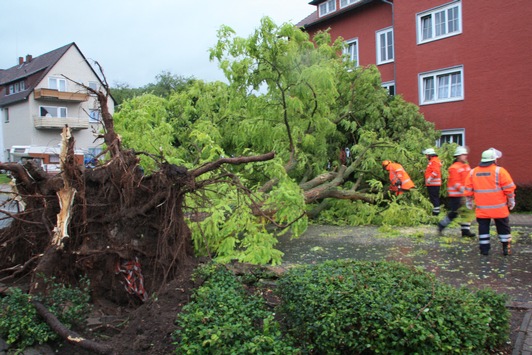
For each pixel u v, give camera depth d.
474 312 3.52
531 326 4.16
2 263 5.72
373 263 4.65
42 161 6.15
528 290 5.32
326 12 24.84
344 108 12.45
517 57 15.67
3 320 3.83
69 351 3.86
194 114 11.53
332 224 10.80
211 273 4.80
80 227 5.15
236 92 9.95
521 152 15.70
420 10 18.69
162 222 5.03
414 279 3.99
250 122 9.73
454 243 8.21
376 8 21.45
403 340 3.18
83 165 5.39
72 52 33.31
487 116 16.66
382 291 3.66
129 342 3.85
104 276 5.05
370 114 13.05
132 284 4.98
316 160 10.98
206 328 3.38
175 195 5.03
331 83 9.05
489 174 7.09
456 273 6.15
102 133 5.64
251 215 6.90
